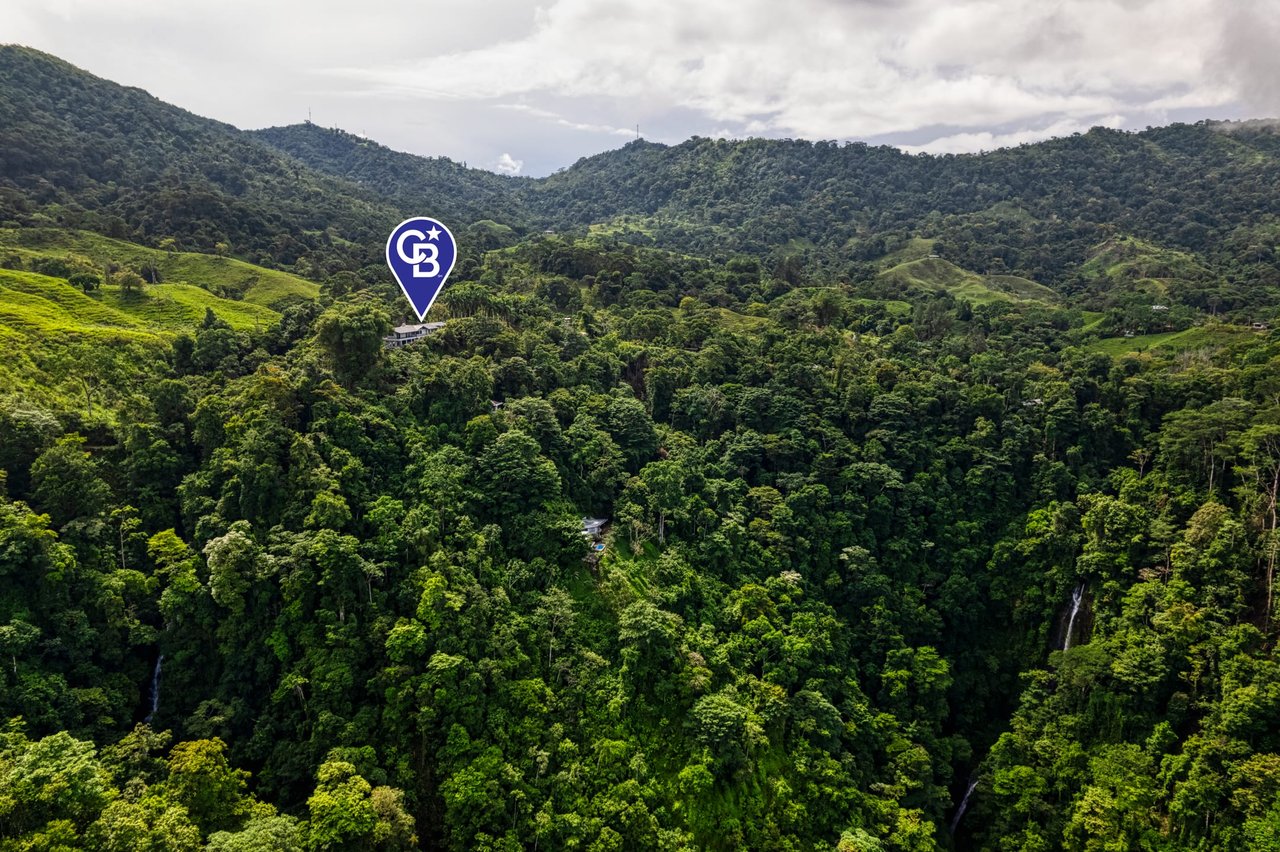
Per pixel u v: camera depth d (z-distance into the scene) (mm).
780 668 71188
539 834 53656
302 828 47125
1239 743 59781
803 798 63875
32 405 72125
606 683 64750
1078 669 72250
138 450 71750
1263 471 78688
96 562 62656
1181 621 69188
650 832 56188
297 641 60438
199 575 63469
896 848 62906
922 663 78812
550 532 73812
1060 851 65062
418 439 77625
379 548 64688
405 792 54312
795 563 85625
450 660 57625
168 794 46438
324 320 86000
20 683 52281
